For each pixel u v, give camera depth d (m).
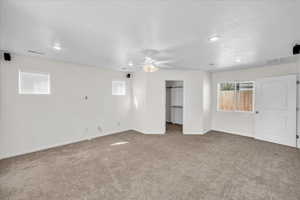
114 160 2.99
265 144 3.98
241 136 4.78
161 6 1.43
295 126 3.71
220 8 1.46
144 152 3.42
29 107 3.38
